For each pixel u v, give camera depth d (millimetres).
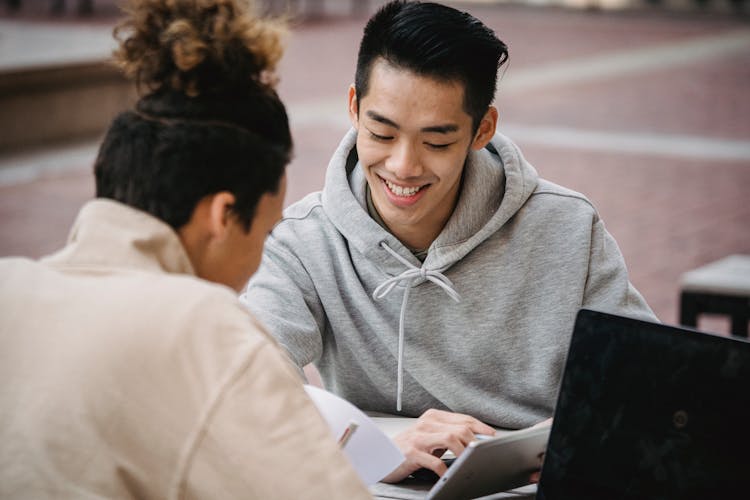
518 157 2383
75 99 10156
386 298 2381
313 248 2426
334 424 1857
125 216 1554
